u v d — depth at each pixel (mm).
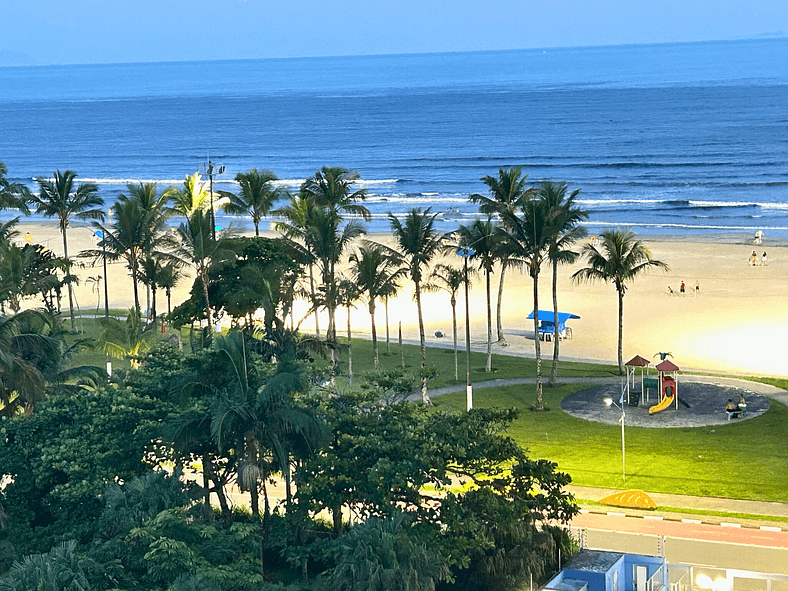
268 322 61250
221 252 65000
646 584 36531
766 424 60188
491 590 37375
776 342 81812
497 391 69812
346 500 38625
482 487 38656
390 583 32031
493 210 78938
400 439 39219
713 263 117562
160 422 40250
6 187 95125
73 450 39656
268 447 38531
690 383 70312
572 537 40531
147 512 35375
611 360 78875
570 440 58812
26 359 49844
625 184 196875
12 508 40750
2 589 30688
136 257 87875
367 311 99188
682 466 53562
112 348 64000
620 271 73312
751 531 44469
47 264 73438
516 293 105812
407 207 175500
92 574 32531
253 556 36531
